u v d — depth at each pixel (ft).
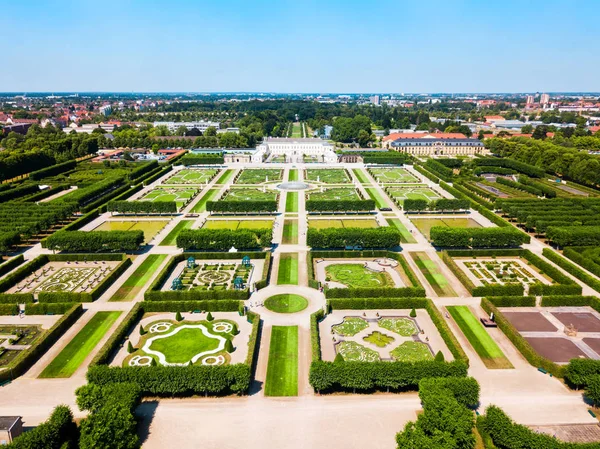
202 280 549.54
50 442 278.05
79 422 315.17
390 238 632.79
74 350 409.69
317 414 328.49
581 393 355.15
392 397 349.82
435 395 303.07
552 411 333.21
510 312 483.92
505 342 426.51
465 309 487.20
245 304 488.85
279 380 366.22
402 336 429.79
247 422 319.47
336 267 595.47
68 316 449.89
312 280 531.09
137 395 320.09
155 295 490.08
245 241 630.74
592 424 320.29
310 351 405.39
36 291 528.22
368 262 611.06
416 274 577.84
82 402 305.94
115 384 322.96
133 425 291.17
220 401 342.03
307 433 309.01
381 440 302.66
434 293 524.11
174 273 572.10
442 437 266.57
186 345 411.34
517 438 280.51
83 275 575.38
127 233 647.56
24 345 418.31
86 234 645.51
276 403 340.18
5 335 435.94
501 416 296.10
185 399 344.69
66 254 629.51
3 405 336.29
